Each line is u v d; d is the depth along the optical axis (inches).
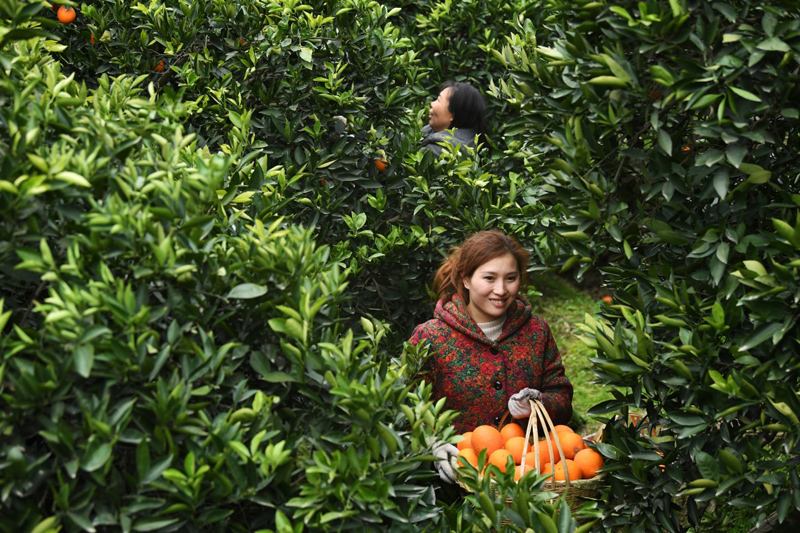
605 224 87.9
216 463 66.9
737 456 85.3
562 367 117.0
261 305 74.5
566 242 101.3
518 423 112.4
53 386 61.4
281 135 153.3
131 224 67.0
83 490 61.4
